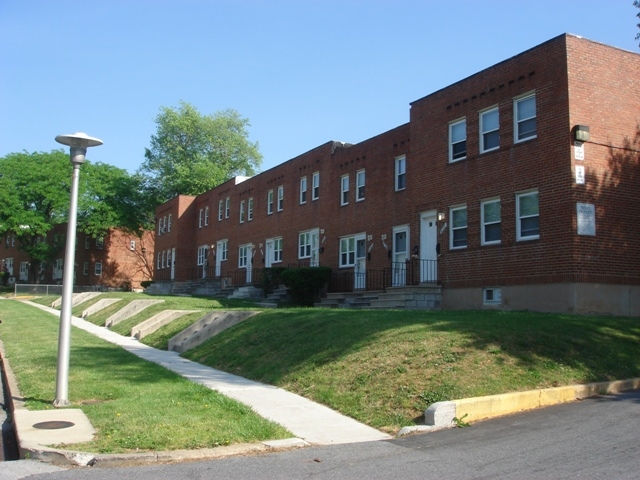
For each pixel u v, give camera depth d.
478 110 20.59
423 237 22.91
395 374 10.81
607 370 11.51
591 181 17.69
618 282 17.67
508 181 19.28
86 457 7.54
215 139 67.44
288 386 12.01
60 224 66.56
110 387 11.81
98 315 29.83
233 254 41.19
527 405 9.89
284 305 28.17
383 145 26.61
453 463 7.25
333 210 29.92
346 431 9.09
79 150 10.88
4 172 58.91
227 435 8.44
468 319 13.94
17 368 14.19
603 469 6.78
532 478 6.58
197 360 16.33
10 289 63.53
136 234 65.69
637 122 18.84
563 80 17.81
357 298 24.45
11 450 8.60
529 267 18.33
